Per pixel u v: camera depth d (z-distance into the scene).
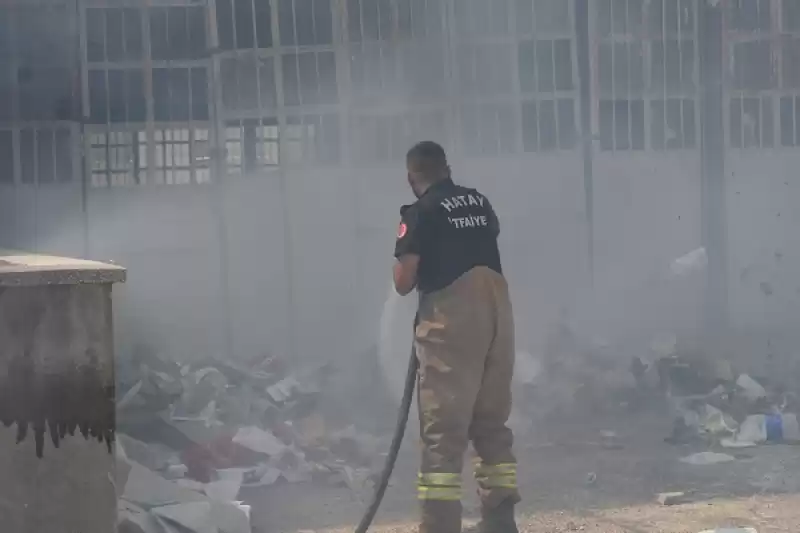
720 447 8.62
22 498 4.68
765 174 11.96
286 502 7.04
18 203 10.62
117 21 10.74
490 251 5.84
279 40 10.98
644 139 11.68
